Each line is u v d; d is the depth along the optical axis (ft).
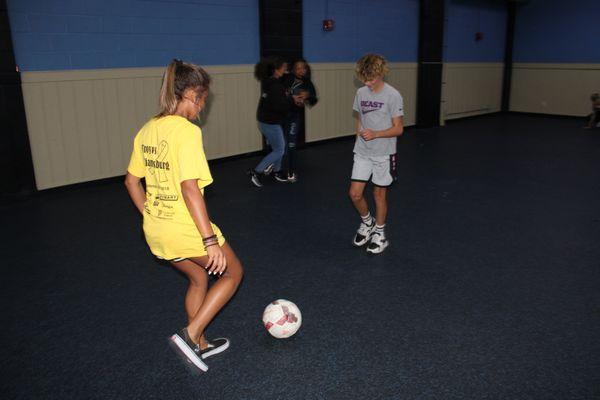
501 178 20.58
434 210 16.25
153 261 12.39
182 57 21.72
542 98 41.93
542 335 8.86
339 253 12.78
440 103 36.58
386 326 9.24
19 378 7.82
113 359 8.32
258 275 11.48
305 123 27.81
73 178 19.22
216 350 8.41
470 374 7.80
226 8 22.86
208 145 23.45
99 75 19.21
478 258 12.33
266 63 18.48
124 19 19.62
